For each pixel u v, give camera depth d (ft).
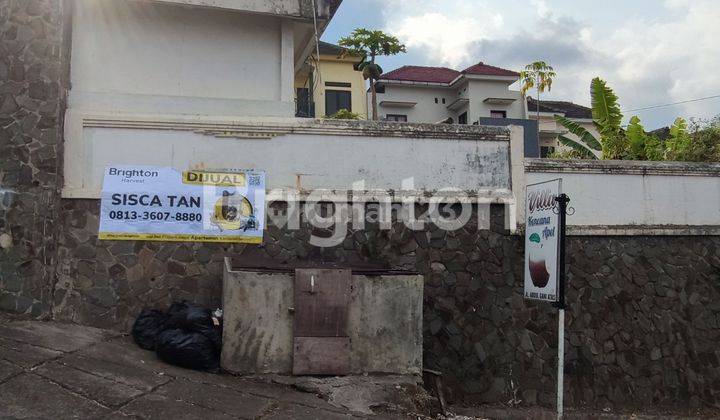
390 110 104.88
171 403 15.97
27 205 21.16
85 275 21.91
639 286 27.32
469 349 24.36
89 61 23.47
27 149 21.33
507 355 24.75
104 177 22.30
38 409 14.28
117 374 17.30
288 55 25.86
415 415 18.57
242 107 25.02
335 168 24.07
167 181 22.72
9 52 21.52
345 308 19.71
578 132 55.77
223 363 19.17
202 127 23.06
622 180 28.27
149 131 22.75
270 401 17.46
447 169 25.05
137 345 20.62
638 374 26.35
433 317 24.23
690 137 46.68
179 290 22.54
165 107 24.00
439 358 23.98
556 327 25.62
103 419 14.38
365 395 18.70
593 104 52.85
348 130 24.20
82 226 22.07
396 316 20.18
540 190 21.40
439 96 107.76
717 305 28.37
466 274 24.84
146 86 24.14
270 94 25.77
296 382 18.99
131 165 22.52
